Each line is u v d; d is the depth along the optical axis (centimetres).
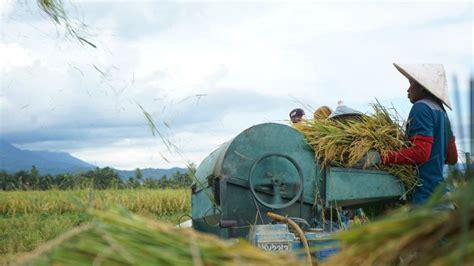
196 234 282
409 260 265
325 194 697
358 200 704
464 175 297
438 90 711
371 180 706
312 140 704
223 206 673
